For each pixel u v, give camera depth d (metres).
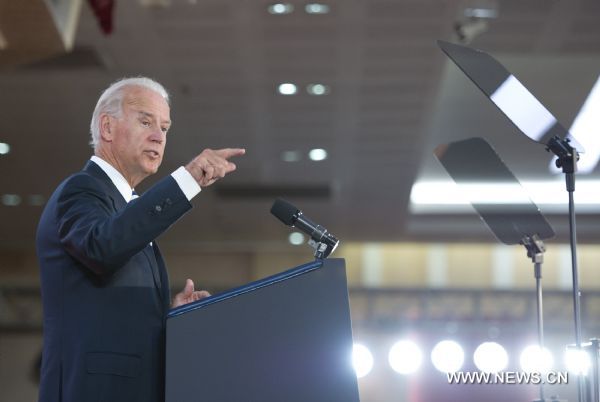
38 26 16.44
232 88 25.22
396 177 34.34
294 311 4.79
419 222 42.03
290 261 48.06
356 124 28.44
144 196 4.87
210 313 4.80
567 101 26.02
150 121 5.42
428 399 10.43
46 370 5.02
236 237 44.53
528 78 24.28
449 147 7.64
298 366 4.75
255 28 21.16
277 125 28.61
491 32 21.19
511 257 47.41
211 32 21.34
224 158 4.97
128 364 4.94
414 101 26.03
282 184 35.31
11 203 38.09
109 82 24.55
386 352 18.36
